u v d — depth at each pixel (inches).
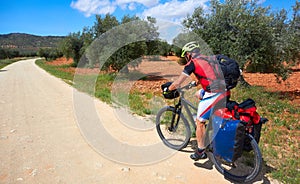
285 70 365.1
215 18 365.1
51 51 1865.2
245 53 348.5
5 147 157.5
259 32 330.6
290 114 248.8
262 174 126.6
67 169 130.7
